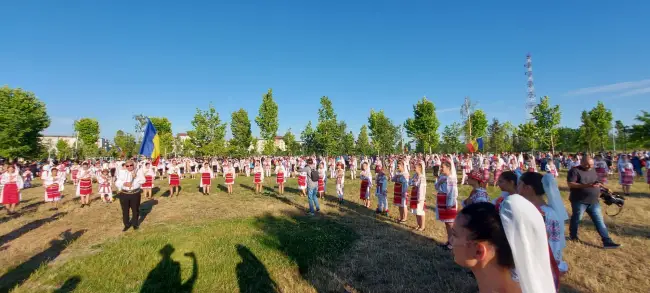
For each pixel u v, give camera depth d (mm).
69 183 24938
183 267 5934
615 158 30281
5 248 7406
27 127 37875
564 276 5344
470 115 42344
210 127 34406
